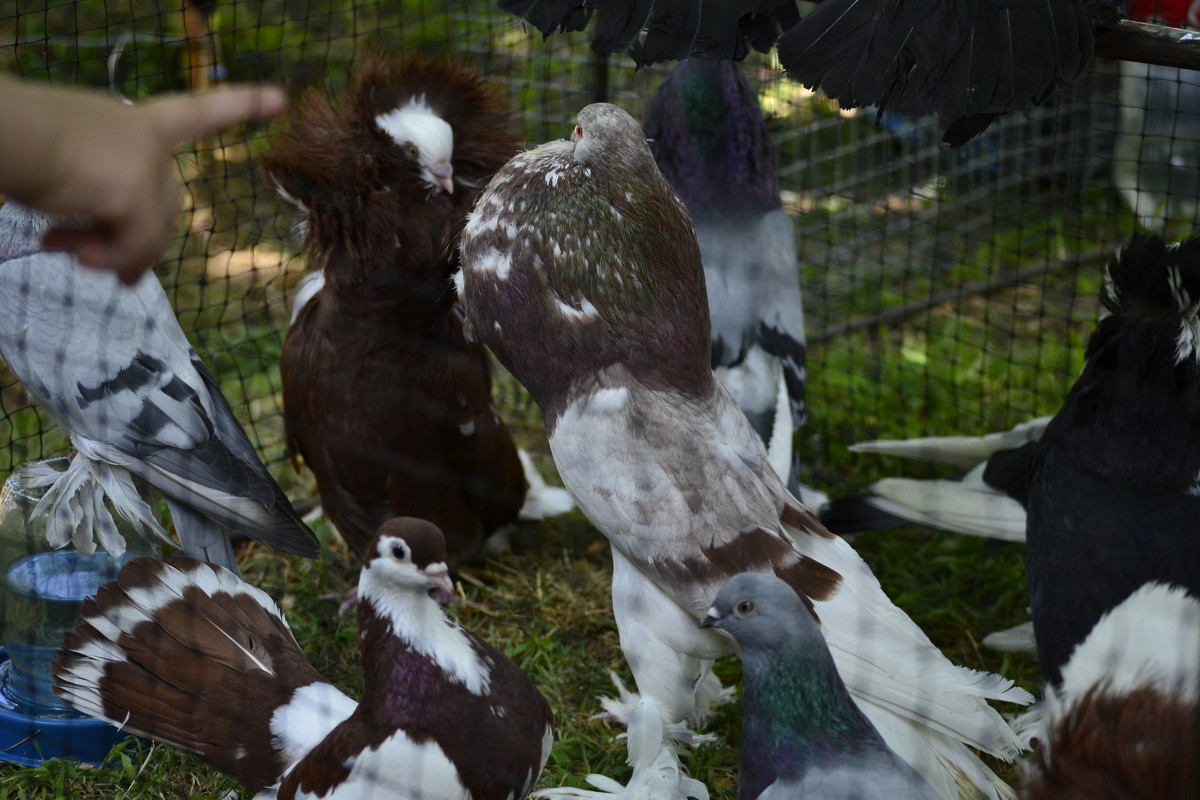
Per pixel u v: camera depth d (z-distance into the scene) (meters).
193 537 3.19
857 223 5.92
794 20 2.99
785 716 2.27
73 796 3.02
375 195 3.30
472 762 2.50
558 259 2.63
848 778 2.21
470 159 3.43
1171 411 2.92
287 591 3.93
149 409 3.10
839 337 5.27
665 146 3.79
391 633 2.50
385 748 2.45
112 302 3.09
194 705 2.75
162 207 0.98
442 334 3.54
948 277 5.62
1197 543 2.84
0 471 4.05
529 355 2.71
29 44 4.67
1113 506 2.94
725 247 3.71
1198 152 5.36
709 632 2.61
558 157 2.72
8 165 0.91
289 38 6.12
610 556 4.21
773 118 5.11
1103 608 2.84
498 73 5.87
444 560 2.49
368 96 3.33
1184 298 2.93
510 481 4.00
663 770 2.73
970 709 2.44
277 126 3.70
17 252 3.09
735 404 2.83
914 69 2.66
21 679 3.20
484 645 2.63
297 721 2.70
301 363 3.60
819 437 4.68
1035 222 5.73
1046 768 2.08
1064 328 5.28
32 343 3.07
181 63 5.95
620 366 2.64
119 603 2.87
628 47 2.77
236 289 5.17
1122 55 3.03
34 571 3.22
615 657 3.68
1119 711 2.01
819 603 2.51
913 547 4.20
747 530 2.56
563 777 3.11
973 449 3.83
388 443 3.60
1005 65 2.65
